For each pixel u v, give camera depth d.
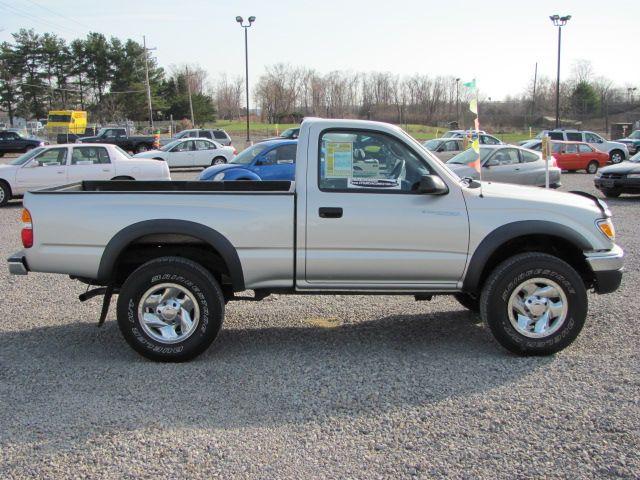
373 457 3.57
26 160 15.70
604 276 5.24
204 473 3.40
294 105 75.31
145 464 3.49
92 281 5.30
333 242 5.04
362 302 6.95
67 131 55.84
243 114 99.69
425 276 5.15
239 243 5.03
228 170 14.34
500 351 5.33
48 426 3.96
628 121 65.56
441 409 4.18
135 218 5.02
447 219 5.06
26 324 6.19
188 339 5.04
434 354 5.27
